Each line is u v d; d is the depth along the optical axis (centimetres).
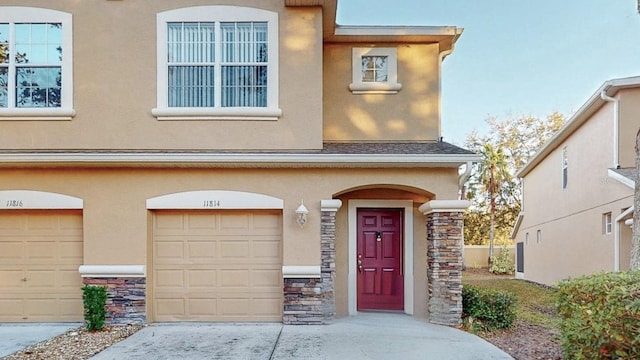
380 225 1162
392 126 1173
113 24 1048
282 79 1045
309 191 1029
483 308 1014
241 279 1045
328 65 1185
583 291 645
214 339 881
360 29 1141
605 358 583
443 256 1016
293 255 1013
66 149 1030
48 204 1023
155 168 1028
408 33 1144
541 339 927
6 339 893
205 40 1056
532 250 2328
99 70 1042
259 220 1054
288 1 1024
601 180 1507
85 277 1011
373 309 1156
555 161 1998
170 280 1044
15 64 1044
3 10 1042
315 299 1005
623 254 1365
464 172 1008
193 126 1041
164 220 1052
